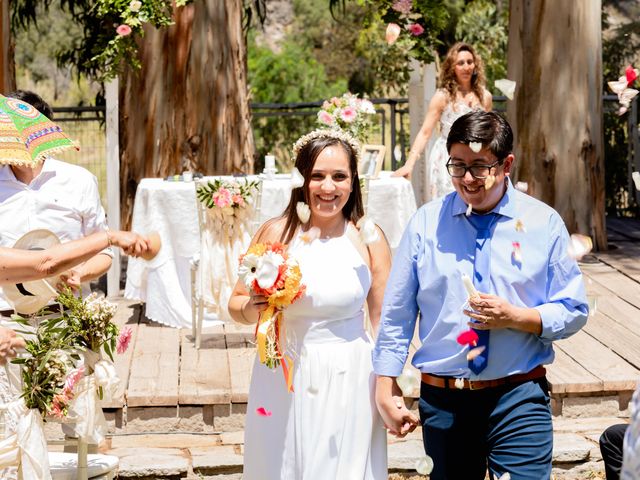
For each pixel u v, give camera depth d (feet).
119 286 31.55
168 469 18.93
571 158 35.86
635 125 42.73
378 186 28.12
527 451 12.73
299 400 13.48
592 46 35.91
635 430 9.27
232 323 26.68
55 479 14.98
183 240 26.86
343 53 86.12
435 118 29.37
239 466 19.08
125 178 37.78
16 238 15.74
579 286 12.89
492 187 12.73
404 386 12.46
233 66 36.70
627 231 39.34
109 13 30.14
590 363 22.81
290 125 48.88
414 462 19.35
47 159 16.14
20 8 49.32
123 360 23.49
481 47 59.82
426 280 13.05
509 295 12.80
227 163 36.70
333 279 13.57
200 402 20.84
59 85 91.86
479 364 12.71
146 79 37.04
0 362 13.80
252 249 13.35
